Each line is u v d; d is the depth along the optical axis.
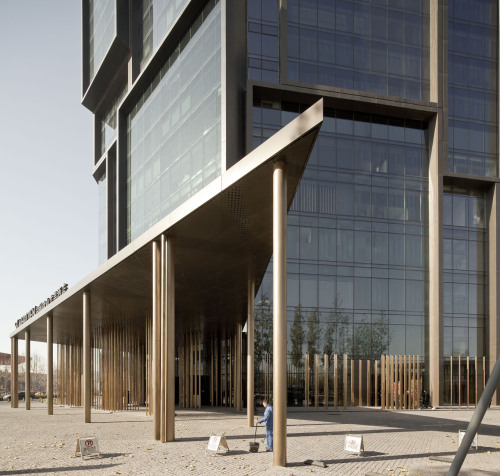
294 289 37.47
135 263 21.39
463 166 42.09
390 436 18.38
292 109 38.34
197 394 36.47
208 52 37.94
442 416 28.42
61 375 53.25
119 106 57.31
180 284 24.62
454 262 41.75
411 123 41.84
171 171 44.09
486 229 42.81
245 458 13.64
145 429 22.02
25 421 27.41
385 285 39.38
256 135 37.31
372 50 40.47
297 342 37.03
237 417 26.97
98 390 43.47
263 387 35.47
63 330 44.47
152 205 48.44
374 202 40.06
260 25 37.50
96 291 26.78
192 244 19.08
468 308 41.47
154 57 46.56
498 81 43.69
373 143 40.72
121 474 11.71
